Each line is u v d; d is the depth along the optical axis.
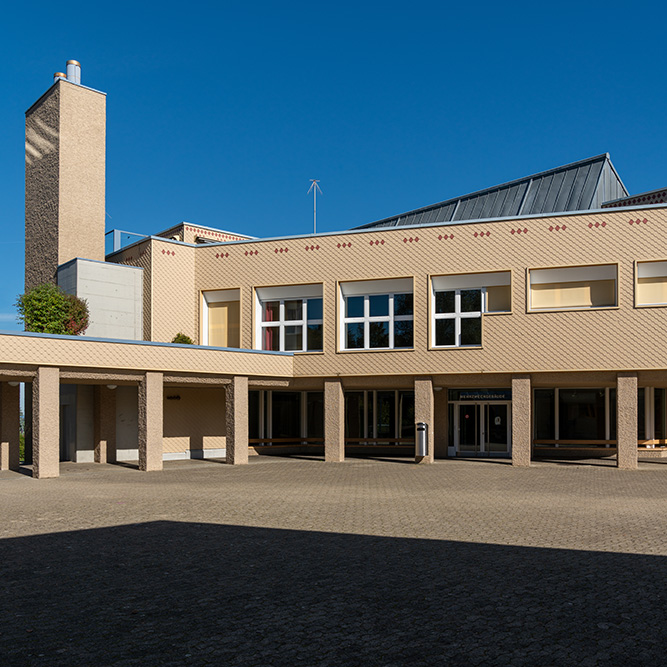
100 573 8.65
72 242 30.16
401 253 25.78
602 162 31.22
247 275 27.89
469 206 34.66
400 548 10.06
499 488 17.42
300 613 6.98
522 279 24.33
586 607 7.19
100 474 21.55
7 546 10.28
